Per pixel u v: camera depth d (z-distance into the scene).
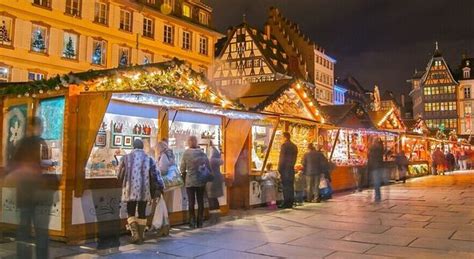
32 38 28.09
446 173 32.81
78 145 7.51
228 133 11.20
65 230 7.27
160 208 8.08
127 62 34.25
